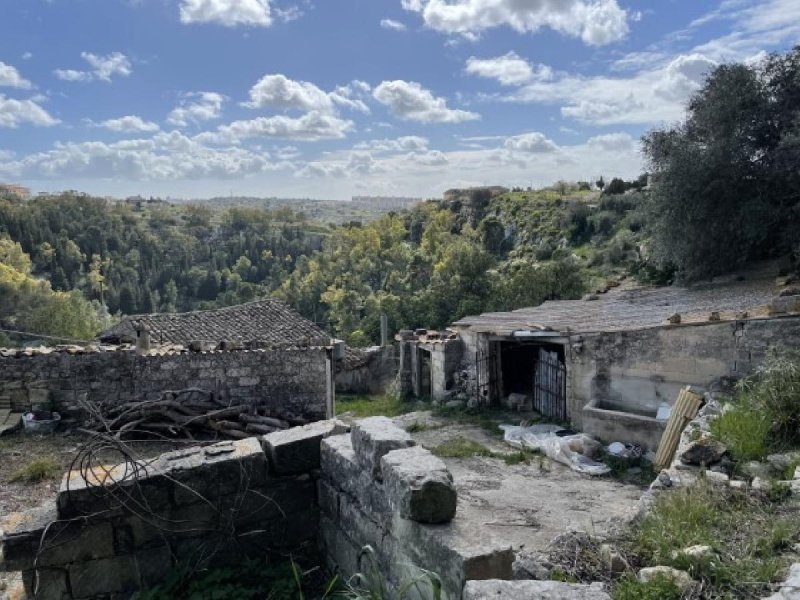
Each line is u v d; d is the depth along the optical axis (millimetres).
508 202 58500
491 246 47219
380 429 3707
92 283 64875
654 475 8102
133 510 3773
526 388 13852
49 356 10719
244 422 11258
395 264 51344
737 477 5160
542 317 13258
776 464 5191
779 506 4328
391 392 18344
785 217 13461
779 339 8148
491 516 6453
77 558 3697
